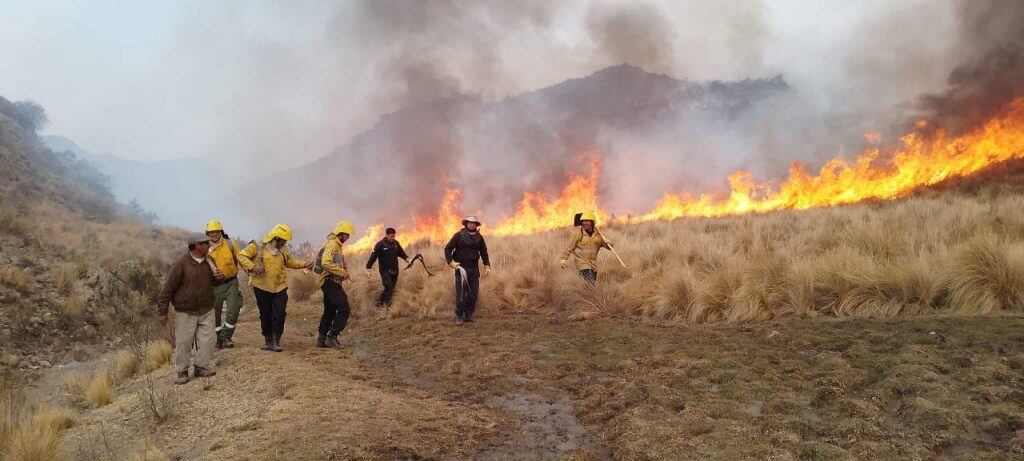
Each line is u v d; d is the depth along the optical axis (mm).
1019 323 5348
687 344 6355
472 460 4004
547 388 5559
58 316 12109
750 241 11867
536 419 4820
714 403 4512
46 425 5305
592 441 4328
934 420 3693
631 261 10773
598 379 5641
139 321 12453
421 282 11805
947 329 5465
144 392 6133
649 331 7254
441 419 4738
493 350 7047
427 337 8016
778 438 3783
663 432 4113
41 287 13383
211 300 6660
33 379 9391
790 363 5195
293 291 13023
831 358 5145
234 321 7871
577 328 7855
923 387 4168
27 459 4559
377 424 4484
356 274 12422
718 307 7621
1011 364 4328
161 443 4750
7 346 10438
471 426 4613
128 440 4980
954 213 10961
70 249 16906
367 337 8625
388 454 3992
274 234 7426
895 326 5871
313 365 6691
